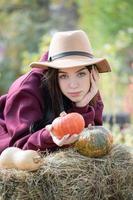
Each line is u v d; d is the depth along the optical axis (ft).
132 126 17.71
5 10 42.83
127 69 24.48
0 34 39.34
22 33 39.14
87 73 8.75
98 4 26.94
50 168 7.89
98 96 9.58
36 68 9.20
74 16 42.86
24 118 8.70
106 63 8.91
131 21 25.80
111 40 25.63
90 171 8.03
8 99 9.05
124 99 21.07
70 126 8.07
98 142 8.14
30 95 8.82
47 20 42.32
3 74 37.11
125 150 8.52
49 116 8.89
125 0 26.17
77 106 8.80
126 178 8.30
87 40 8.99
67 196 7.90
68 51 8.73
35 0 43.34
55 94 8.82
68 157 8.09
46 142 8.24
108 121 16.76
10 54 38.27
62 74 8.66
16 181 7.82
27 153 7.79
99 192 8.05
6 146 8.83
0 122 9.36
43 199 7.86
